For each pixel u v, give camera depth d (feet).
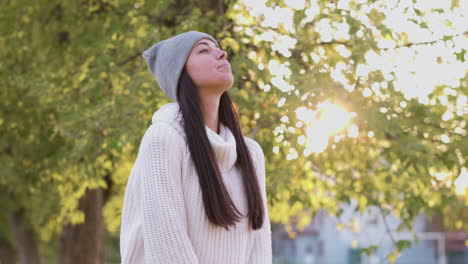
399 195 19.77
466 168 16.67
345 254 140.87
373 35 15.96
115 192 26.86
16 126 20.95
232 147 6.29
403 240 17.98
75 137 16.80
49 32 20.21
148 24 17.63
